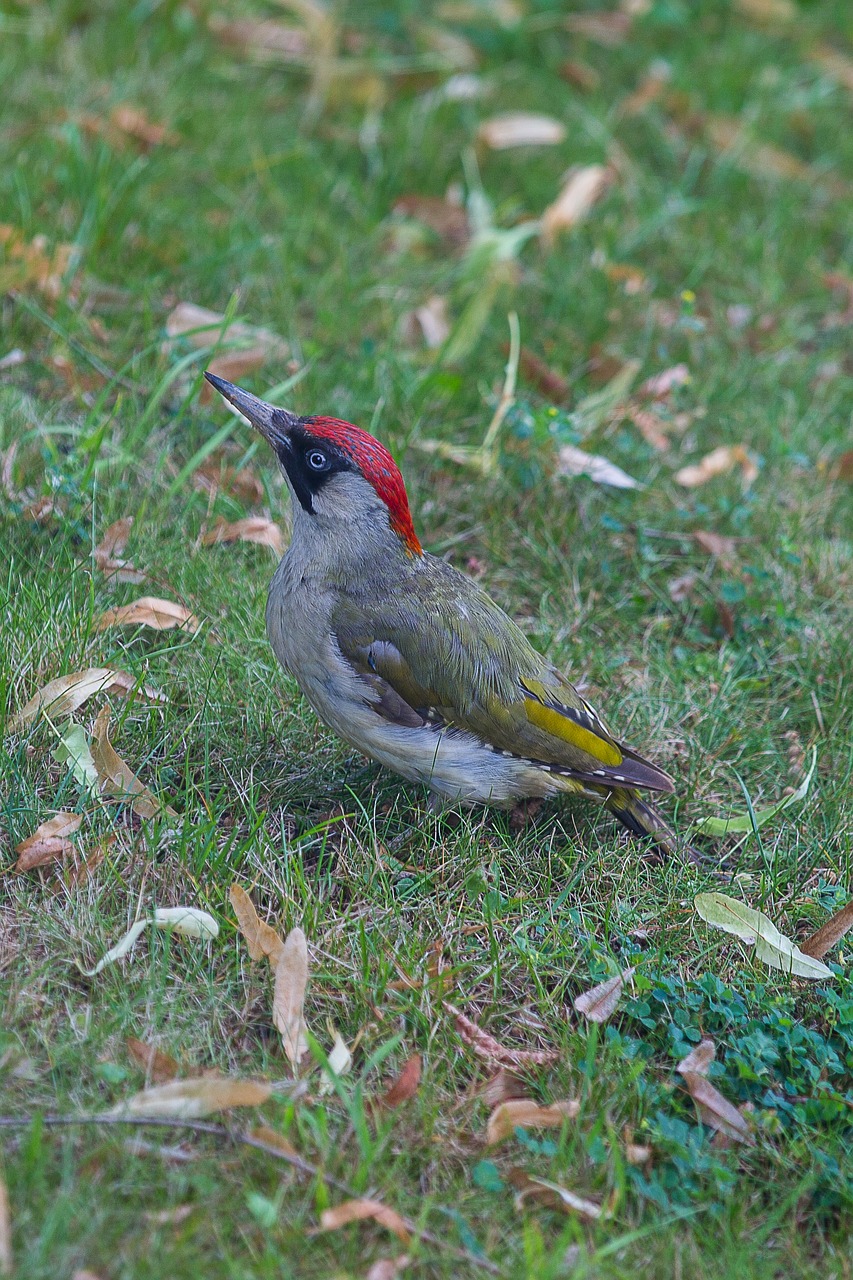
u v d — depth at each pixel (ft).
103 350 40.29
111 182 45.21
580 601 36.70
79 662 30.04
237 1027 24.44
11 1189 20.38
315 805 30.04
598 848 29.68
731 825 30.55
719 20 61.77
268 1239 20.53
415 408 40.24
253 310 43.45
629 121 55.67
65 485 34.42
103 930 25.05
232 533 35.40
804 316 48.91
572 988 26.71
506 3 58.65
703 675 34.81
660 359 44.93
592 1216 22.20
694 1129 24.12
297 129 52.03
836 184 54.85
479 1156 23.13
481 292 43.27
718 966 27.68
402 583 29.04
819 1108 24.49
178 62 51.85
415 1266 20.98
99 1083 22.57
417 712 28.86
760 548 38.60
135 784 28.02
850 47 62.08
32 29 50.96
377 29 56.95
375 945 26.18
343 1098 22.27
